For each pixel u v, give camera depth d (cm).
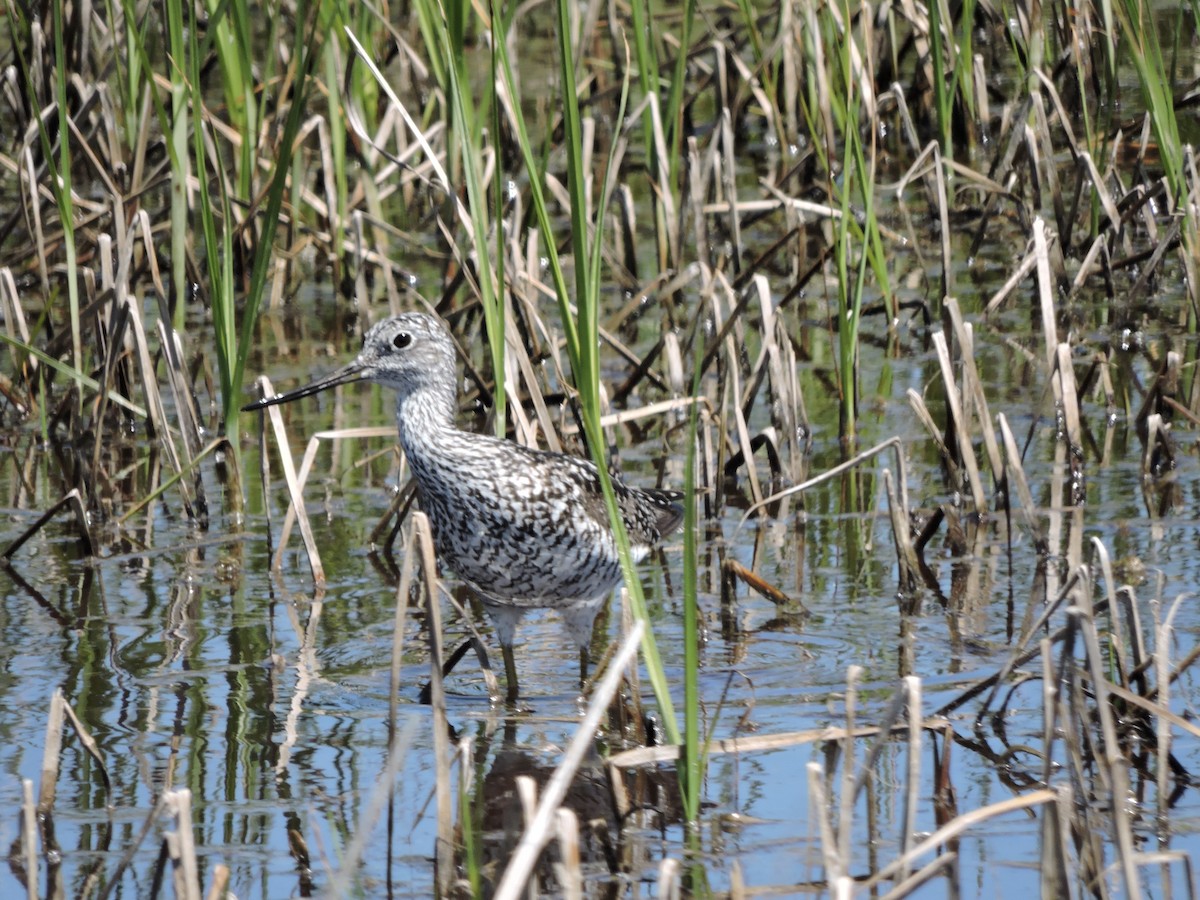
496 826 866
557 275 909
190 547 1301
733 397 1363
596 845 849
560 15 840
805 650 1082
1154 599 1020
